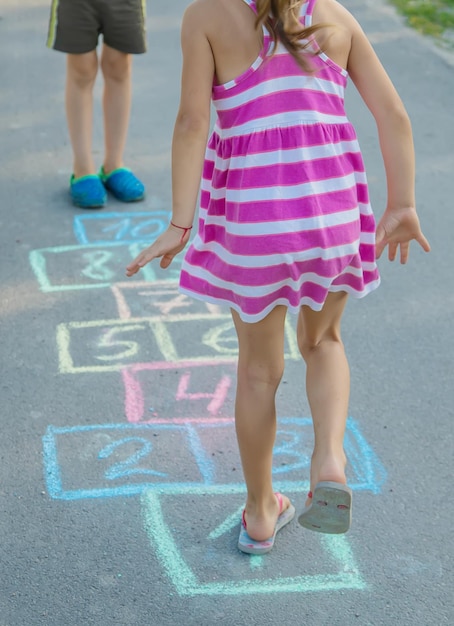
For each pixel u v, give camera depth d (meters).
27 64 7.42
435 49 7.80
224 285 2.43
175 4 9.03
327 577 2.68
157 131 6.09
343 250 2.38
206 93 2.34
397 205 2.53
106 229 4.82
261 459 2.62
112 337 3.86
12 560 2.71
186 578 2.66
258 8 2.25
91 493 2.98
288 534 2.84
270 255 2.30
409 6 8.92
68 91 4.95
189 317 4.02
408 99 6.70
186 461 3.14
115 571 2.68
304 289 2.41
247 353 2.52
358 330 3.98
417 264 4.56
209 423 3.33
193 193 2.38
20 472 3.06
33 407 3.41
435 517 2.92
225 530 2.84
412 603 2.59
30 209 5.01
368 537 2.83
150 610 2.55
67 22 4.73
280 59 2.29
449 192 5.33
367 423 3.37
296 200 2.30
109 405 3.42
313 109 2.31
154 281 4.31
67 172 5.50
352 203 2.40
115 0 4.72
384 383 3.61
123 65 4.96
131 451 3.18
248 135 2.29
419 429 3.34
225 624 2.51
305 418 3.38
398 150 2.48
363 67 2.44
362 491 3.02
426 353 3.82
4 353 3.74
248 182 2.30
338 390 2.49
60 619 2.51
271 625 2.50
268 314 2.42
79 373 3.62
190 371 3.64
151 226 4.86
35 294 4.18
